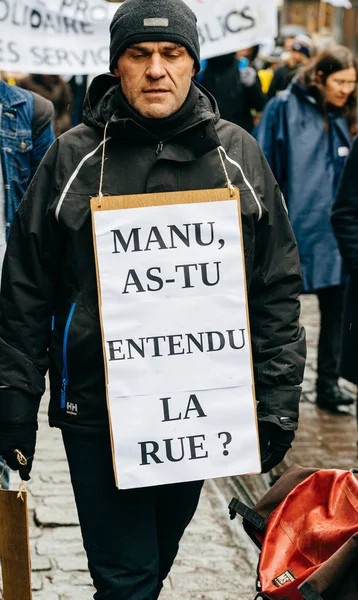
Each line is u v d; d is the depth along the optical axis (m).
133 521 3.17
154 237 3.08
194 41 3.08
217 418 3.14
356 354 5.38
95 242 3.05
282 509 3.04
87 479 3.17
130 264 3.08
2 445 3.16
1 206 4.32
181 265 3.10
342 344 5.44
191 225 3.10
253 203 3.17
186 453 3.13
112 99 3.13
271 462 3.30
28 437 3.17
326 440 5.93
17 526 3.08
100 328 3.09
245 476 5.38
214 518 4.86
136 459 3.10
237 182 3.16
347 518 2.89
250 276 3.23
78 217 3.08
